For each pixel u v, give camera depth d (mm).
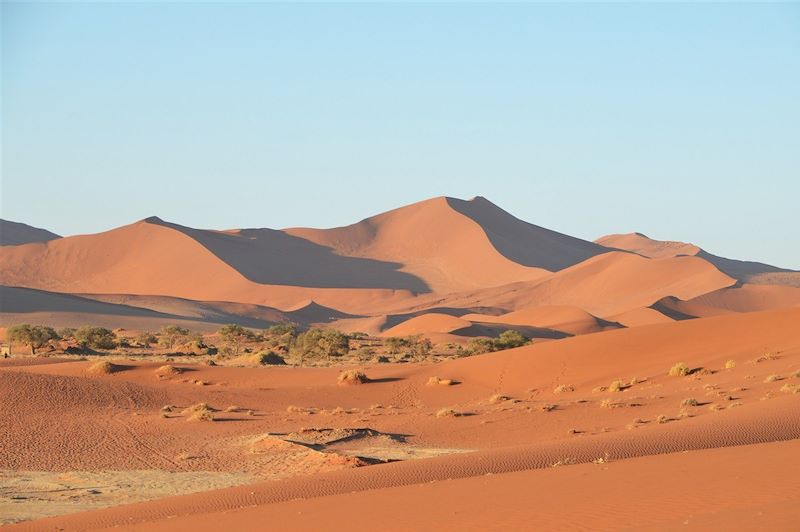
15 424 51656
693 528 14047
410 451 42625
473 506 20141
